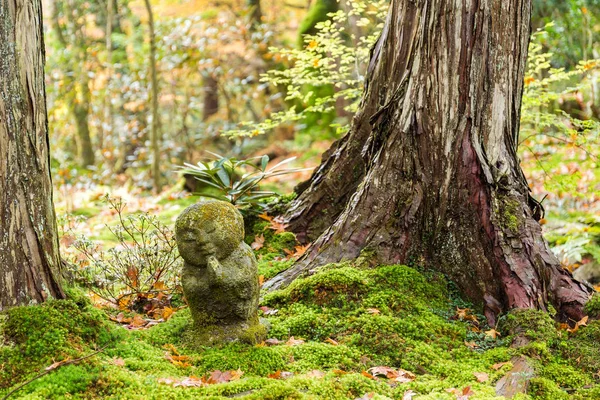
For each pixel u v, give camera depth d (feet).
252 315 13.85
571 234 27.91
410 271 16.17
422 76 16.84
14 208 12.22
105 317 13.52
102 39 57.67
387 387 12.35
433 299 15.96
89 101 51.65
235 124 53.57
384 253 16.61
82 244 18.38
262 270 18.63
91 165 52.29
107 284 17.17
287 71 26.32
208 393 11.48
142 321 15.49
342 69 26.81
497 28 16.56
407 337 14.37
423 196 16.81
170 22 51.44
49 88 50.80
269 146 51.03
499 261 16.02
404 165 16.94
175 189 36.40
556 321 15.70
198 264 13.42
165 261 17.76
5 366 11.28
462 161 16.63
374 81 19.83
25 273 12.29
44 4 58.49
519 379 12.61
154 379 11.64
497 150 16.88
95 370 11.48
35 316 11.88
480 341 14.79
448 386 12.44
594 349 14.14
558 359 13.91
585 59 34.06
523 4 16.88
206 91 58.70
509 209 16.38
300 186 22.48
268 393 11.32
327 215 20.94
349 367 13.25
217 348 13.32
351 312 15.03
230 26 52.65
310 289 15.67
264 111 54.34
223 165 22.43
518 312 14.99
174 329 14.29
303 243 20.98
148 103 50.85
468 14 16.42
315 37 25.66
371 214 16.97
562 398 12.32
